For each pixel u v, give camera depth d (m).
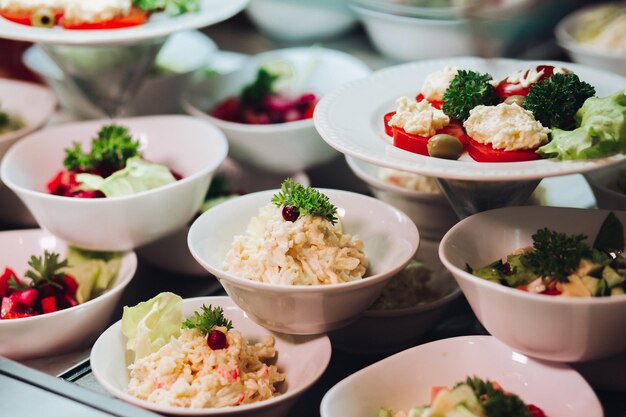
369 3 1.72
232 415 0.93
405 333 1.15
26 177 1.39
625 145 0.98
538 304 0.90
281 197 1.07
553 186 1.36
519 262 1.00
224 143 1.39
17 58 2.02
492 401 0.87
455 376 1.01
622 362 1.01
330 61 1.75
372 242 1.15
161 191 1.23
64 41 1.33
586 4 1.85
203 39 1.85
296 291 0.98
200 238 1.12
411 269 1.22
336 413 0.93
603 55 1.62
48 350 1.16
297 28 1.93
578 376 0.96
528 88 1.14
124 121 1.49
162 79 1.67
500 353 1.01
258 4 1.92
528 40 1.68
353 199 1.19
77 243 1.28
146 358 1.03
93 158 1.36
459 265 1.03
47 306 1.21
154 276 1.35
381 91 1.26
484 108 1.07
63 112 1.81
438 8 1.64
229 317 1.13
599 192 1.22
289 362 1.08
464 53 1.65
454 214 1.33
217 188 1.49
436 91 1.19
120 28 1.41
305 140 1.51
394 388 0.99
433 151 1.03
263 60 1.78
